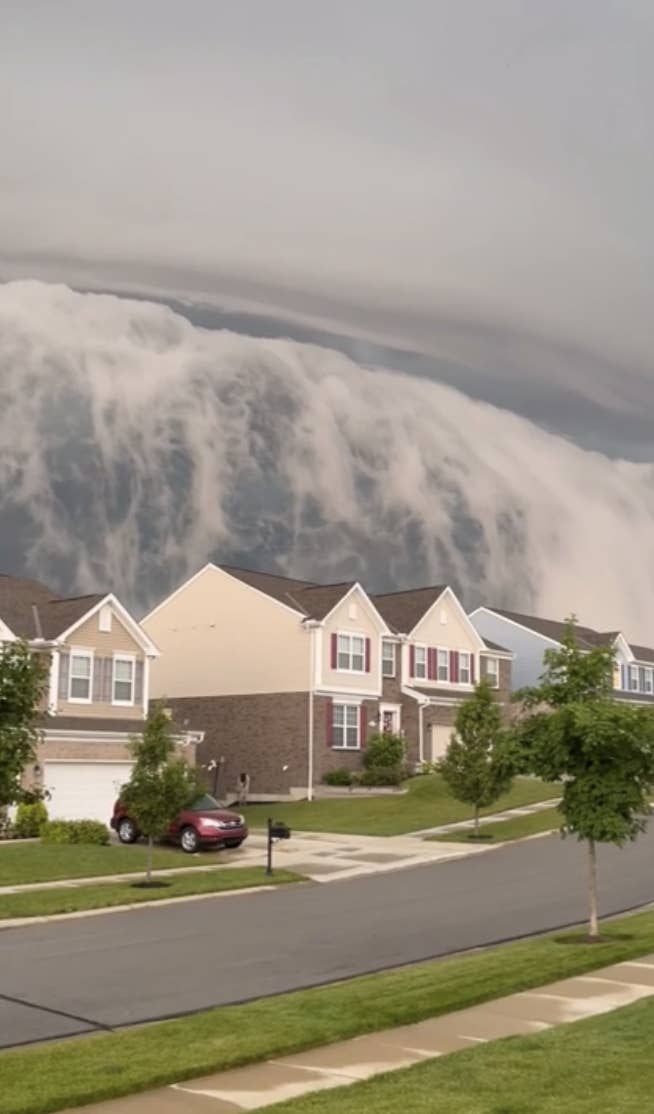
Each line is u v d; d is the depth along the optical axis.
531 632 68.62
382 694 52.72
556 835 35.59
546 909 21.84
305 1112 8.47
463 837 35.41
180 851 32.38
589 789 17.20
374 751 50.44
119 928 19.97
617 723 16.91
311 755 48.69
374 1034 11.20
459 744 36.41
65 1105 8.77
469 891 24.61
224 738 51.06
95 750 38.59
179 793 26.56
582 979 14.00
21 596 43.50
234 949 17.47
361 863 29.97
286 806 45.97
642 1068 9.53
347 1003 12.37
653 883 25.80
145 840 34.25
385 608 57.38
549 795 45.53
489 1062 9.85
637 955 15.72
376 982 13.78
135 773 26.86
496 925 19.89
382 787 49.12
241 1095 9.12
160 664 53.47
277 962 16.33
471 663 58.47
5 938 19.02
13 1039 11.72
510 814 41.00
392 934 18.92
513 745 17.89
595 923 17.44
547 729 17.69
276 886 26.11
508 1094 8.82
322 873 28.19
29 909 21.88
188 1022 11.57
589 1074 9.37
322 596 51.81
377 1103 8.68
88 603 42.34
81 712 41.09
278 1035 10.88
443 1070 9.65
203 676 52.25
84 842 33.12
